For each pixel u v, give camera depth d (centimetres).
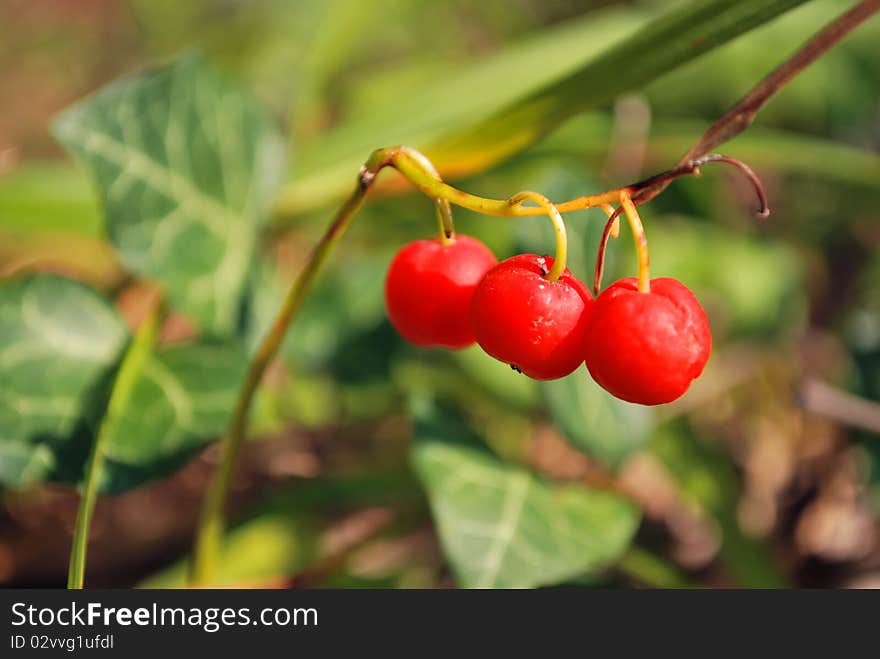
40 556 22
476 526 16
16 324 16
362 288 21
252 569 18
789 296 24
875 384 21
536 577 16
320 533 19
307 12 32
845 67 27
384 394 21
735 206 28
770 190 28
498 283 13
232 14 35
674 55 16
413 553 21
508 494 16
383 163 13
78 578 14
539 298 13
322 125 30
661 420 22
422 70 31
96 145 17
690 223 25
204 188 18
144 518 23
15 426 16
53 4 36
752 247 24
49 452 16
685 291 13
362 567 21
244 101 18
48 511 23
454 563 15
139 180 17
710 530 22
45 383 16
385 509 21
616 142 23
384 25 33
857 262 27
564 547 16
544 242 17
